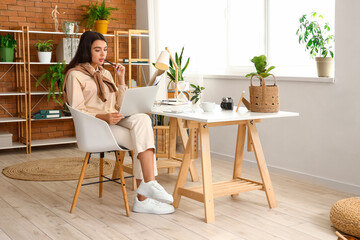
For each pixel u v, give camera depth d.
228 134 5.14
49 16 5.91
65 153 5.57
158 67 3.62
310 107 4.16
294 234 2.84
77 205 3.44
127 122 3.21
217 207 3.39
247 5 5.08
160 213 3.22
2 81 5.69
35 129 5.96
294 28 4.52
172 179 4.24
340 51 3.85
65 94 3.28
